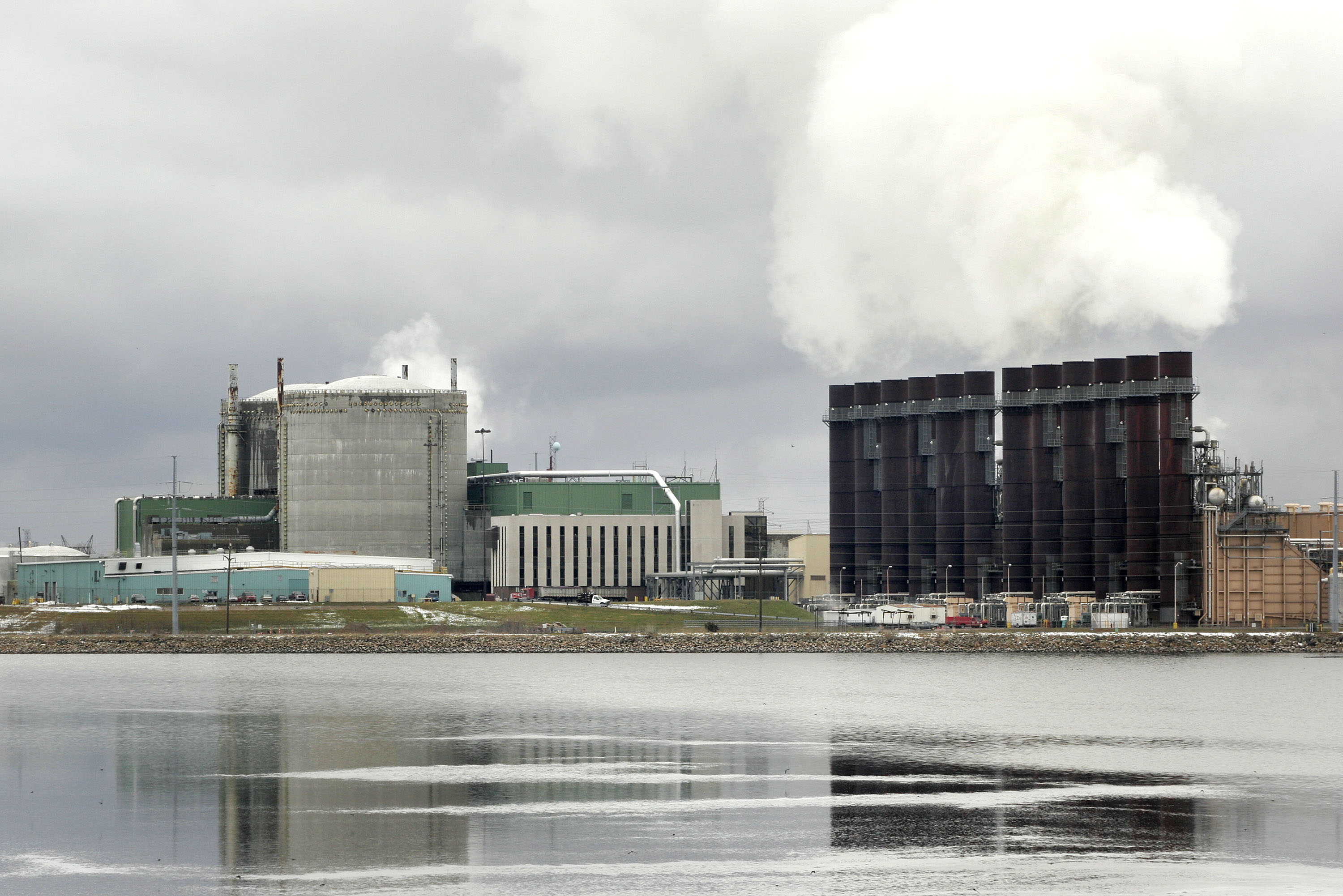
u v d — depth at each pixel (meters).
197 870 101.31
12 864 103.38
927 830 113.38
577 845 107.88
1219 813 120.81
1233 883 98.25
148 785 133.12
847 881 98.00
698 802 124.19
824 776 137.75
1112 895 95.50
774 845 107.81
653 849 106.69
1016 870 101.06
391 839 110.12
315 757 149.38
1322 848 107.81
